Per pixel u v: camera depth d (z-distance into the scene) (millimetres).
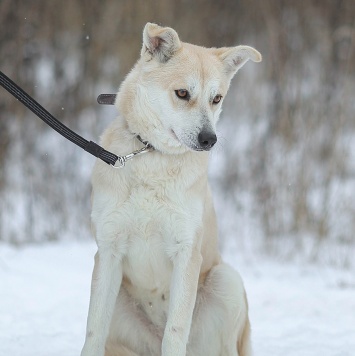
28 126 13594
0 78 5840
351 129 13484
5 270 10227
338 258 12188
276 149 13023
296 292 9906
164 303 6582
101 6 14172
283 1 13789
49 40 14102
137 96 6277
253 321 8672
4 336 7566
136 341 6688
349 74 13141
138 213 6117
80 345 7461
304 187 12656
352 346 7625
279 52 13344
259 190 12938
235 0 14625
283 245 12547
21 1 13617
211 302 6660
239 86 14656
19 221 13430
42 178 13367
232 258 12266
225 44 14688
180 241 6152
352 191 13000
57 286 9727
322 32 13617
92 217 6230
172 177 6121
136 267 6332
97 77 14234
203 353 6758
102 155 6023
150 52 6422
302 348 7543
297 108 13062
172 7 14430
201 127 6152
